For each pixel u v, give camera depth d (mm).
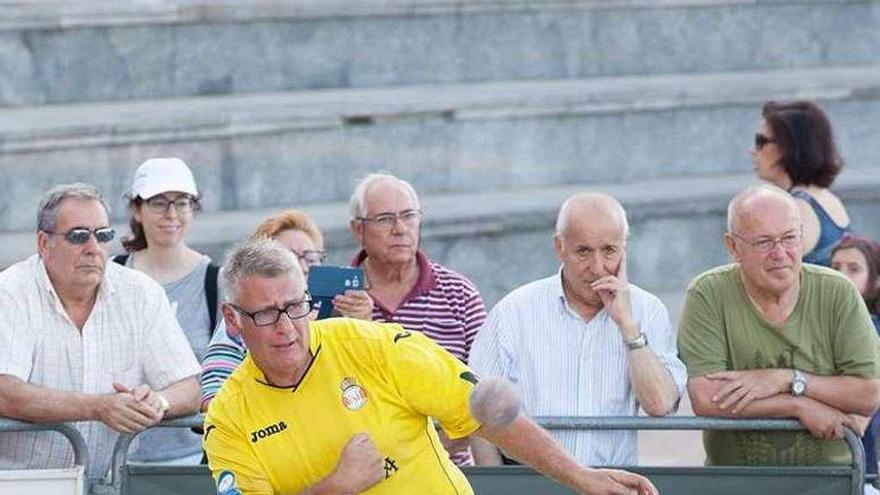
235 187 35531
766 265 20734
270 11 38312
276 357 16812
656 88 39031
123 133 34281
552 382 21578
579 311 21656
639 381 21109
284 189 36062
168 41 37531
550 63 40781
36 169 33656
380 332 17281
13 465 20812
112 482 20281
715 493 20625
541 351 21641
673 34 41469
